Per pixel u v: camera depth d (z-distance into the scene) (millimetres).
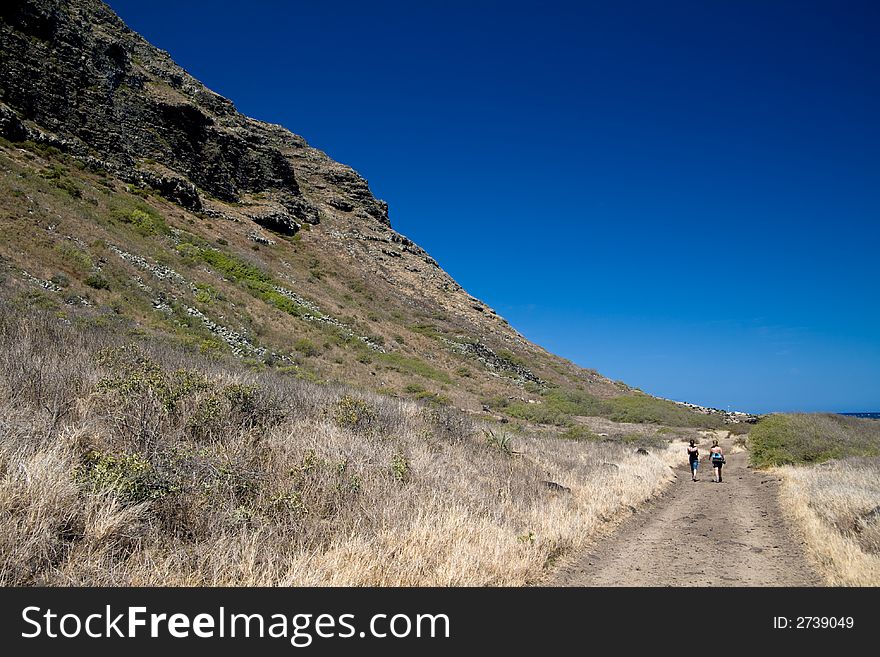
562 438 26000
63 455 5496
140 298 25141
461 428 14141
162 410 7566
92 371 9000
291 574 4801
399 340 46000
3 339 9750
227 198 55219
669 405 61781
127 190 39938
